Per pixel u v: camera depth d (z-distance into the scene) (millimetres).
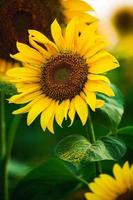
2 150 1150
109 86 928
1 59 1075
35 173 1047
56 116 903
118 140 915
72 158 884
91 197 896
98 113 940
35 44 918
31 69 926
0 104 1178
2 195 1122
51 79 918
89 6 1068
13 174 1438
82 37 904
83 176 1042
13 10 1071
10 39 1067
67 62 915
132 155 1029
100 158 883
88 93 888
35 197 1072
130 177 891
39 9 1073
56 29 914
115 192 895
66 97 908
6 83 963
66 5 1072
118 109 954
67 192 1068
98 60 893
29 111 915
